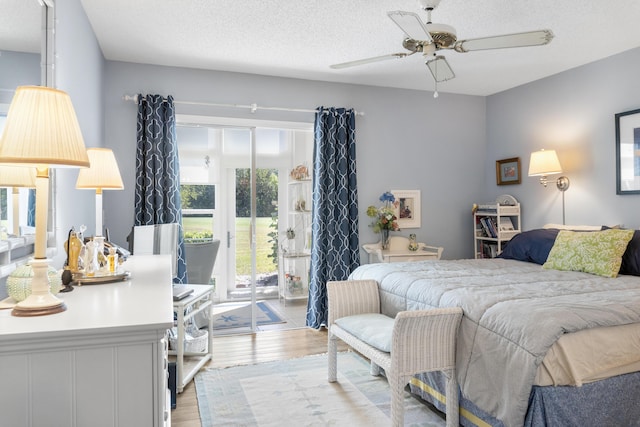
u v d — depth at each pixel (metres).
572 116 4.13
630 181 3.60
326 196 4.43
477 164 5.21
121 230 3.88
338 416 2.50
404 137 4.87
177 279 3.89
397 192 4.83
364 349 2.48
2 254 1.51
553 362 1.83
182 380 2.87
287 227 5.36
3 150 1.14
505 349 1.97
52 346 1.08
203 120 4.14
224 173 4.31
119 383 1.13
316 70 4.18
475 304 2.26
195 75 4.11
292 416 2.50
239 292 4.42
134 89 3.92
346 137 4.54
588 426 1.85
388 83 4.65
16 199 1.62
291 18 3.04
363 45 3.54
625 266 3.01
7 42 1.63
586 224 4.00
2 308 1.28
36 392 1.08
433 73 2.95
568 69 4.16
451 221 5.09
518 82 4.62
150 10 2.91
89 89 3.06
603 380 1.90
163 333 1.15
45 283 1.25
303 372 3.18
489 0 2.78
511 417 1.88
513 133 4.84
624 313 2.00
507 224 4.73
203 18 3.04
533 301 2.18
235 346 3.79
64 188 2.29
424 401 2.71
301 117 4.48
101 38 3.38
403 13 2.09
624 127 3.65
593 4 2.85
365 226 4.72
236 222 4.36
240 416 2.50
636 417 1.95
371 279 3.22
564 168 4.21
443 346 2.27
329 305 2.98
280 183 5.32
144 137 3.87
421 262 3.63
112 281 1.75
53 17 2.03
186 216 4.20
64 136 1.21
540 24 3.15
